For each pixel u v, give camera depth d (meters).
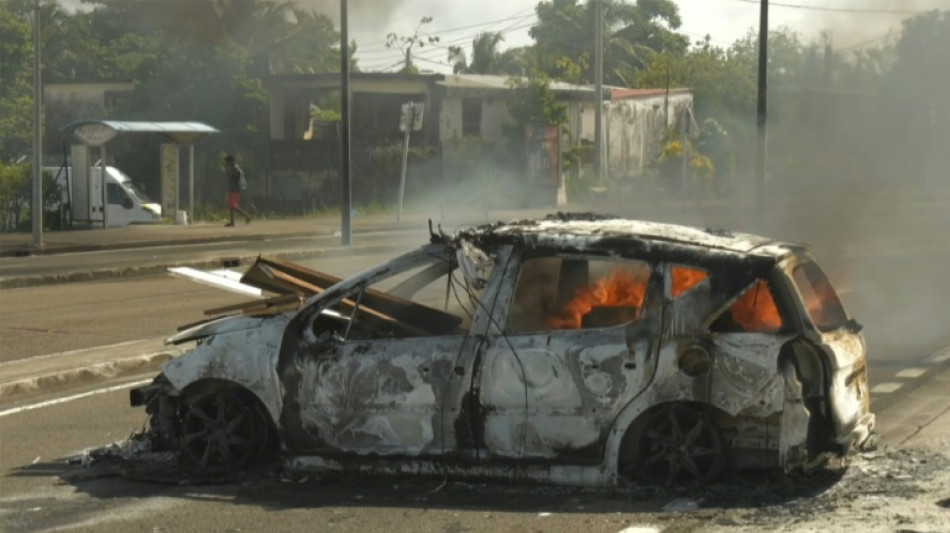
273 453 8.12
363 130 48.84
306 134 49.56
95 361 12.69
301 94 49.28
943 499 7.07
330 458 7.81
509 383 7.44
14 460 8.80
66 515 7.32
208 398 8.12
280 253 27.34
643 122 58.97
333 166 46.44
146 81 48.50
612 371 7.29
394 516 7.06
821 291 7.93
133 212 37.91
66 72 65.88
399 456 7.66
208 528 6.95
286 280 8.57
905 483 7.45
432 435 7.58
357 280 7.99
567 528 6.70
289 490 7.70
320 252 28.27
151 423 8.56
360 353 7.75
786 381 7.11
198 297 19.77
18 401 11.22
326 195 46.44
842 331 7.78
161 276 24.09
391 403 7.65
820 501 7.09
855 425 7.71
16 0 63.34
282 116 49.56
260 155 46.88
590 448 7.33
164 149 38.31
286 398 7.88
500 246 7.70
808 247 7.98
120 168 46.84
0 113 55.53
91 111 51.41
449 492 7.52
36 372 12.08
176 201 38.59
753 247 7.48
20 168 36.84
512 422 7.43
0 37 59.41
